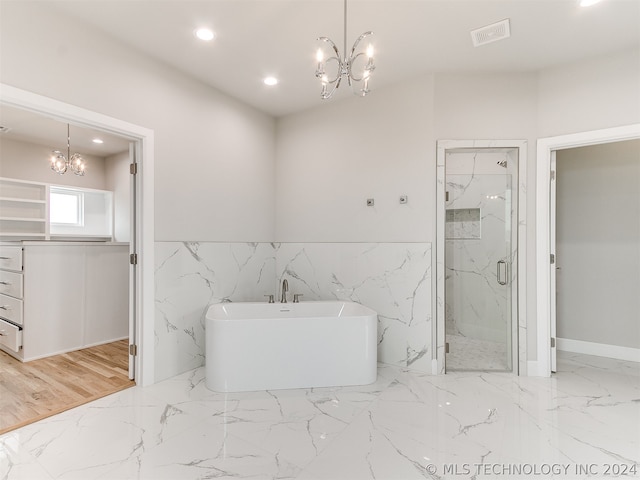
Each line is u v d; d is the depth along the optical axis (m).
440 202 3.02
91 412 2.28
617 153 3.41
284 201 3.95
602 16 2.23
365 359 2.78
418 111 3.09
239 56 2.75
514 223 3.03
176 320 2.92
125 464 1.74
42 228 4.47
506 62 2.82
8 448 1.88
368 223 3.37
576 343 3.61
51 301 3.49
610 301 3.44
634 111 2.57
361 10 2.19
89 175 5.02
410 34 2.45
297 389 2.68
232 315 3.21
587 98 2.74
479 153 3.21
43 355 3.41
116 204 5.02
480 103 2.99
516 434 2.02
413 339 3.10
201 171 3.14
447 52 2.68
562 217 3.70
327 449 1.87
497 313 3.24
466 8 2.17
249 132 3.66
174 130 2.90
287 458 1.79
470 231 3.30
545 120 2.90
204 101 3.18
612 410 2.31
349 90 3.34
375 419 2.20
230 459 1.78
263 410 2.32
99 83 2.39
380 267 3.29
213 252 3.26
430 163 3.02
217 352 2.62
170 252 2.87
